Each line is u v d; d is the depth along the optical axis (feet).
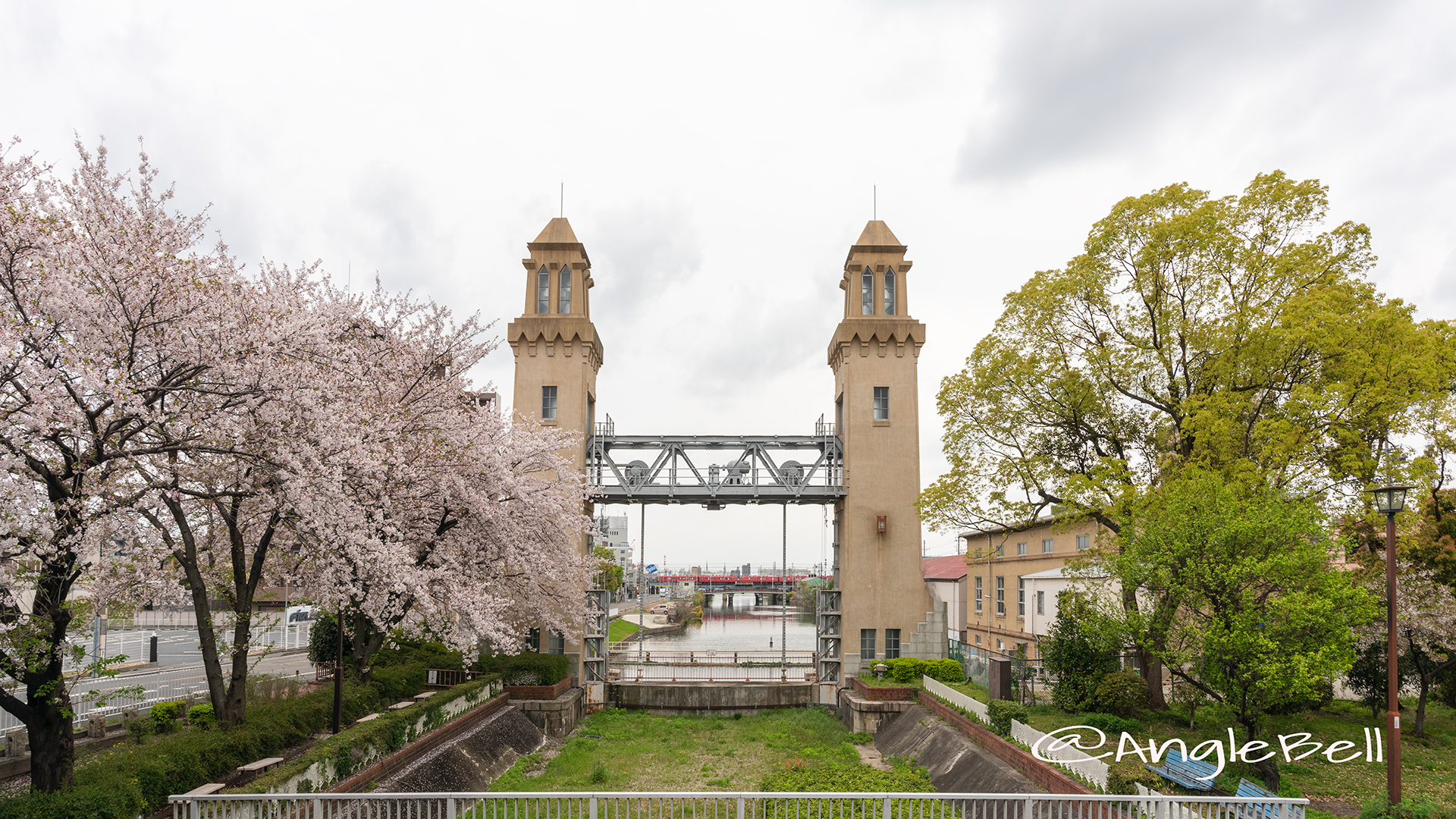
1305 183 65.10
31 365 31.24
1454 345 64.23
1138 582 51.03
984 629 141.38
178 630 150.82
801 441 105.81
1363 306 61.82
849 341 104.99
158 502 38.93
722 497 104.06
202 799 35.45
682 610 321.11
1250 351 61.41
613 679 102.73
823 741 79.61
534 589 76.02
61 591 36.04
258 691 60.49
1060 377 72.79
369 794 34.27
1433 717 70.38
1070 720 60.95
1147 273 69.87
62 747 36.29
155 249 40.24
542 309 106.83
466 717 66.59
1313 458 59.98
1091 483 65.00
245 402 40.88
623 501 104.94
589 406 109.91
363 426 50.19
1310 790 47.47
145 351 39.52
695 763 67.97
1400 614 59.67
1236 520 46.24
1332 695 67.97
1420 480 59.16
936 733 66.85
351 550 43.50
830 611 102.12
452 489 57.93
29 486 32.19
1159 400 70.74
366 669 64.59
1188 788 44.01
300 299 54.19
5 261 33.73
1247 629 44.86
